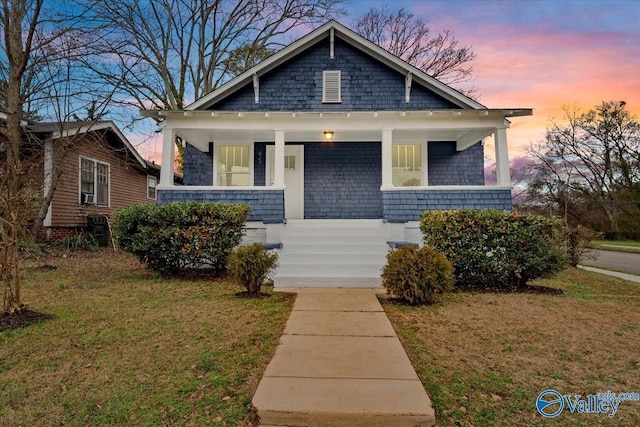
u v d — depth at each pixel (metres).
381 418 2.28
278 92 10.03
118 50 12.15
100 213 13.73
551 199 27.42
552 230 6.04
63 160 10.46
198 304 5.00
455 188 8.18
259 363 3.14
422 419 2.29
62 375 2.94
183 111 8.03
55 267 7.99
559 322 4.35
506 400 2.61
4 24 9.51
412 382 2.73
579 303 5.28
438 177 10.27
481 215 6.19
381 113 8.17
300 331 3.92
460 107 9.89
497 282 6.28
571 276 8.19
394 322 4.32
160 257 6.75
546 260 5.93
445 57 21.25
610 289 6.57
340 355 3.25
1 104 10.96
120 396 2.61
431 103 10.01
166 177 8.13
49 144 10.83
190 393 2.66
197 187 8.12
